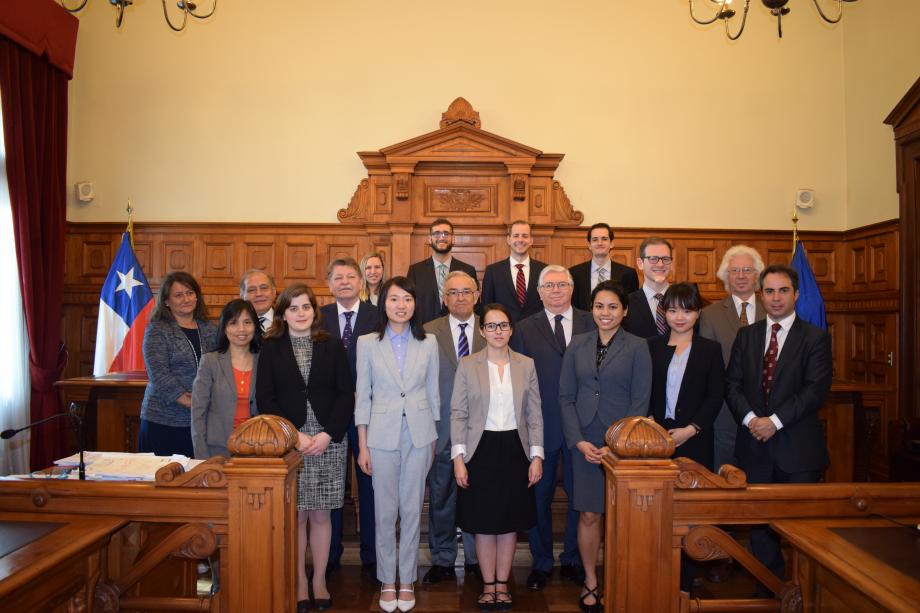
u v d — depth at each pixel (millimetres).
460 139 5430
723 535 1754
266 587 1710
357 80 5625
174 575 2316
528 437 2602
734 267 2951
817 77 5688
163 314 2887
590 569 2602
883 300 5137
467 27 5641
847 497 1779
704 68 5668
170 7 5594
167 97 5598
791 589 1743
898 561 1430
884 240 5156
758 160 5664
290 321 2590
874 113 5297
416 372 2578
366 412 2592
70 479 1911
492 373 2615
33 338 4641
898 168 4934
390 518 2547
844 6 5664
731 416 2816
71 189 5574
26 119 4609
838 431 3393
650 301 3109
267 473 1708
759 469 2496
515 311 3570
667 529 1714
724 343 2908
